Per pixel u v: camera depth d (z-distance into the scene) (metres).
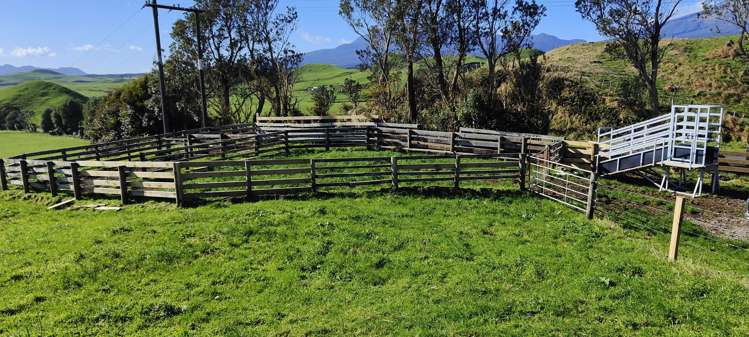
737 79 37.88
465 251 10.73
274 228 11.81
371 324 7.54
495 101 38.25
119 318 7.82
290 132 25.67
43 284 8.93
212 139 23.59
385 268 9.77
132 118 42.94
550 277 9.35
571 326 7.36
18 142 53.34
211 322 7.70
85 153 20.09
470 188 16.50
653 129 18.23
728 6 30.61
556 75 42.91
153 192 14.75
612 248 11.23
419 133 24.03
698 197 17.08
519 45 36.69
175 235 11.27
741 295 8.34
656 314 7.71
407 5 33.19
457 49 37.69
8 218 13.84
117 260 9.93
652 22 31.12
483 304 8.08
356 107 48.50
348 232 11.68
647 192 17.86
